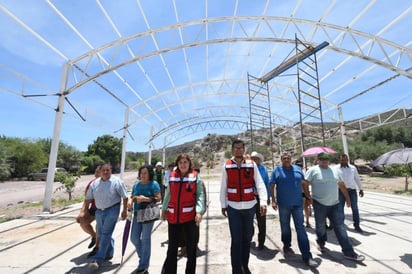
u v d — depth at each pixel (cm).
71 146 4928
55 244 534
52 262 429
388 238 537
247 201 349
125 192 426
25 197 1504
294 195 427
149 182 395
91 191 431
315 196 452
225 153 6925
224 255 461
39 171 3262
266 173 539
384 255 436
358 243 504
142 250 369
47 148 4638
